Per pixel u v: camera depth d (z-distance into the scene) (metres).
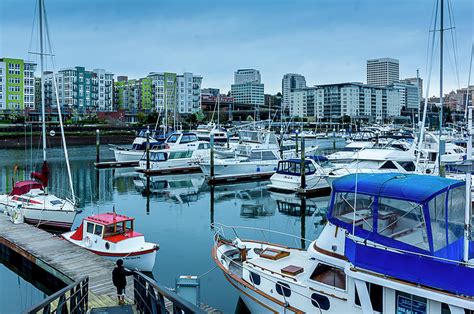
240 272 14.80
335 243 11.79
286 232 26.27
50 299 7.45
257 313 13.59
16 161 62.28
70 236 20.55
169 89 162.38
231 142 64.25
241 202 35.22
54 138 94.81
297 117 165.75
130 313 11.34
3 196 28.36
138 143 59.59
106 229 18.77
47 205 25.58
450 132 63.09
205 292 16.64
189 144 54.28
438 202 10.23
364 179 11.47
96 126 110.44
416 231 10.11
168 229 26.22
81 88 156.38
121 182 45.03
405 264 10.06
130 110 159.38
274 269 13.81
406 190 10.38
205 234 25.05
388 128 106.31
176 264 19.73
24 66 124.69
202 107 182.50
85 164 59.38
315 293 12.11
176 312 6.50
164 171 51.12
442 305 9.71
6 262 20.91
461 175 29.44
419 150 29.31
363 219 11.03
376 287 10.60
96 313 11.44
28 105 126.19
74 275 15.97
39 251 18.70
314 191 37.97
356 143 64.56
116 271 13.55
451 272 9.53
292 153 55.47
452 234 10.62
